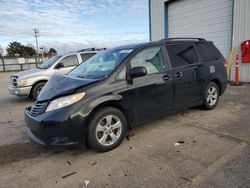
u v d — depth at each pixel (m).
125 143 3.68
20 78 7.34
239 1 8.25
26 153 3.54
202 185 2.48
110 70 3.63
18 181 2.78
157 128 4.27
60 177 2.81
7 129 4.75
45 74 7.54
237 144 3.43
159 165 2.95
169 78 4.14
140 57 3.87
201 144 3.49
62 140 3.12
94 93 3.27
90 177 2.77
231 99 6.23
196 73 4.68
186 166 2.88
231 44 8.77
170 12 11.38
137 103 3.71
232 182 2.50
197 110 5.29
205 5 9.70
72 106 3.11
